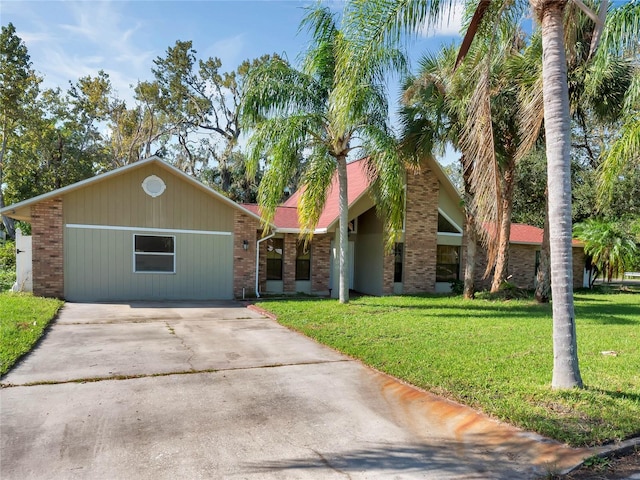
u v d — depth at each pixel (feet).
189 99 119.34
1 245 82.64
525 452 12.28
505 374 18.98
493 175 19.93
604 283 81.97
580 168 82.38
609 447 12.41
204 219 46.65
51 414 14.52
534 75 33.40
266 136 36.65
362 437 13.26
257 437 13.16
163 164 43.91
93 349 23.35
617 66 36.42
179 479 10.72
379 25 22.91
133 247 44.11
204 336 27.35
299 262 54.80
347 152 40.16
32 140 94.63
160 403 15.72
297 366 20.84
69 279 42.04
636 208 79.92
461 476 11.03
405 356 22.02
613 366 20.68
